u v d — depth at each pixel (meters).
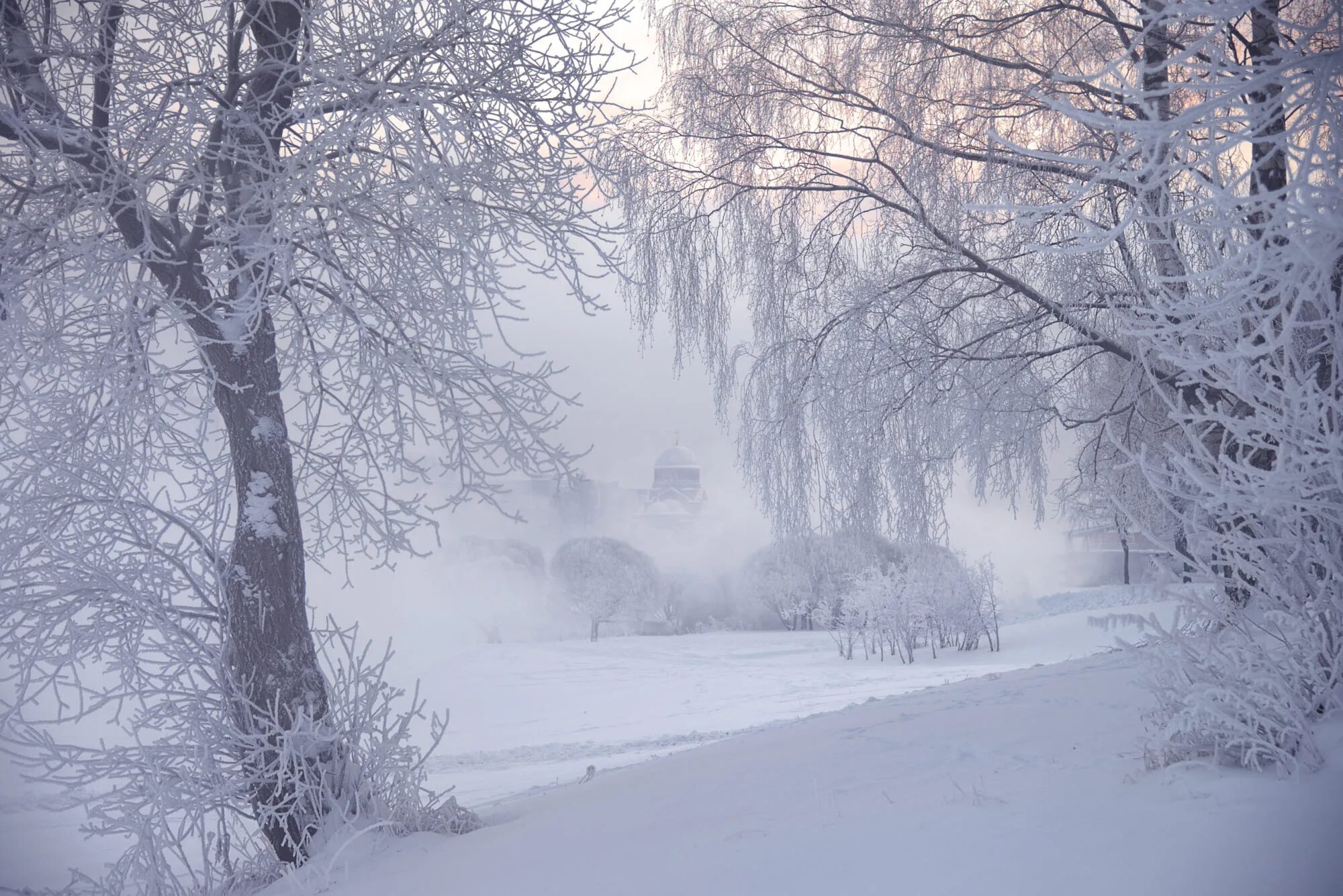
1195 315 3.00
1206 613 3.72
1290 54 2.26
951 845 3.12
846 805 4.00
